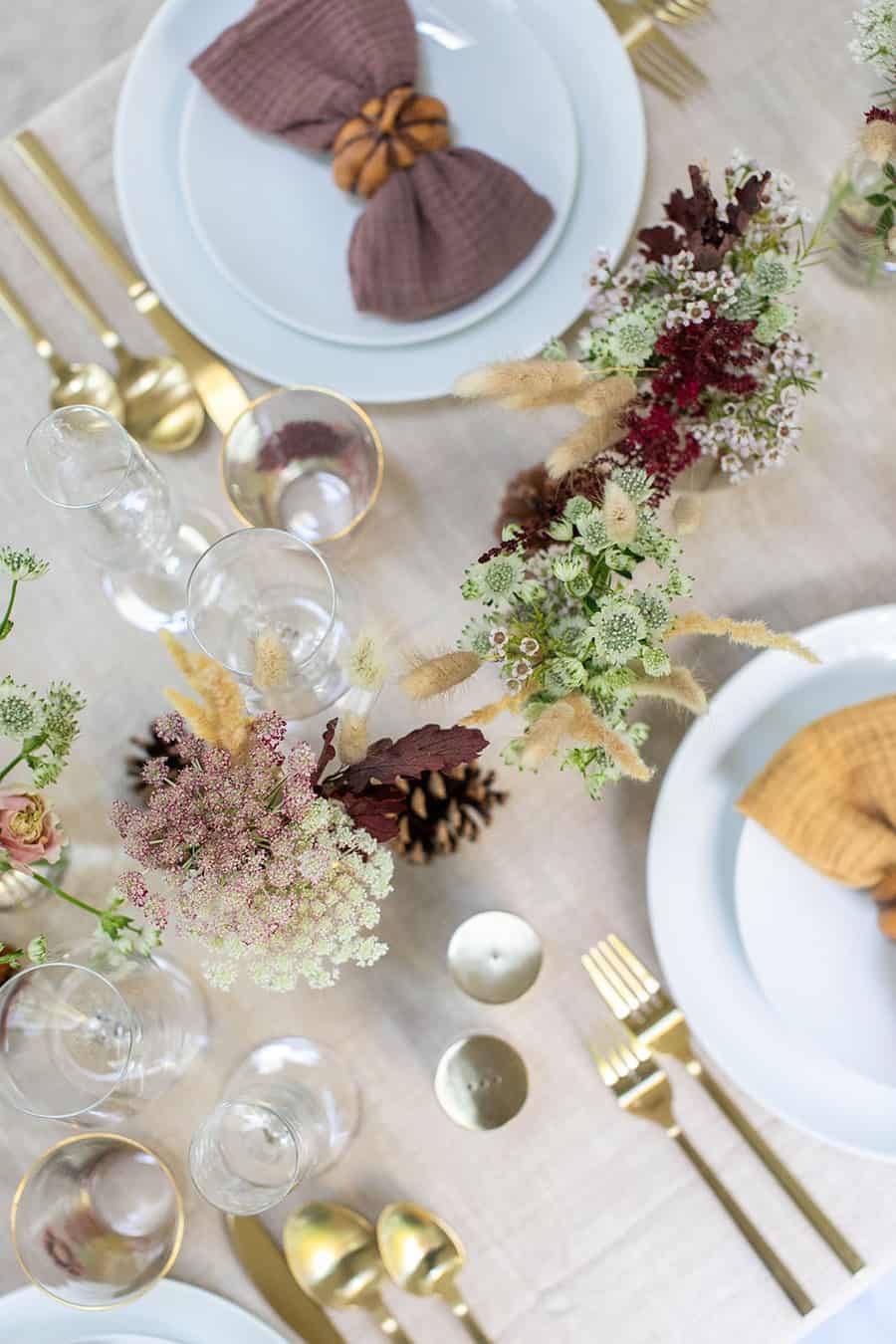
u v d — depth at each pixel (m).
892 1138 1.02
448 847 1.07
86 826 1.08
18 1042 0.96
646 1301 1.04
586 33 1.12
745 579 1.08
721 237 1.02
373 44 1.09
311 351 1.11
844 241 1.08
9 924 1.07
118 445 1.00
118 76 1.14
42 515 1.10
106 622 1.09
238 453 1.07
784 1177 1.04
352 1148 1.06
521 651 0.96
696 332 1.00
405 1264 1.04
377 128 1.09
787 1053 1.04
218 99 1.11
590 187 1.12
